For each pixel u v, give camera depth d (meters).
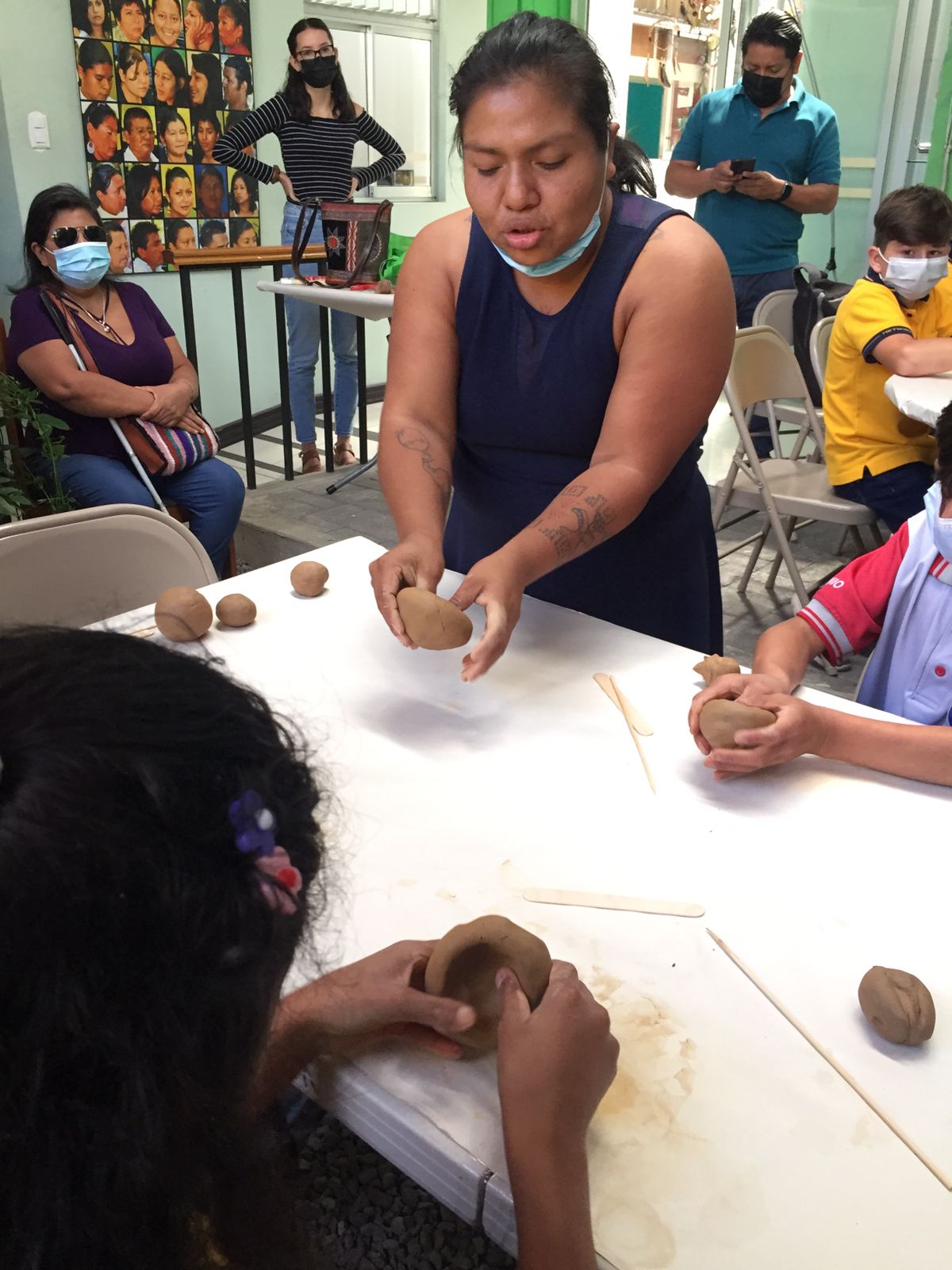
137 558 1.44
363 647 1.25
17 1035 0.38
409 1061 0.69
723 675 1.09
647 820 0.93
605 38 5.12
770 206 3.77
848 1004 0.74
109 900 0.38
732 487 2.78
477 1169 0.62
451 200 5.40
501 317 1.28
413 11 4.86
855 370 2.57
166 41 3.86
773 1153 0.63
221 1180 0.46
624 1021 0.72
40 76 3.51
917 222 2.46
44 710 0.40
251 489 3.89
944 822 0.94
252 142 3.78
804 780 1.00
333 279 3.40
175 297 4.21
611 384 1.30
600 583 1.50
